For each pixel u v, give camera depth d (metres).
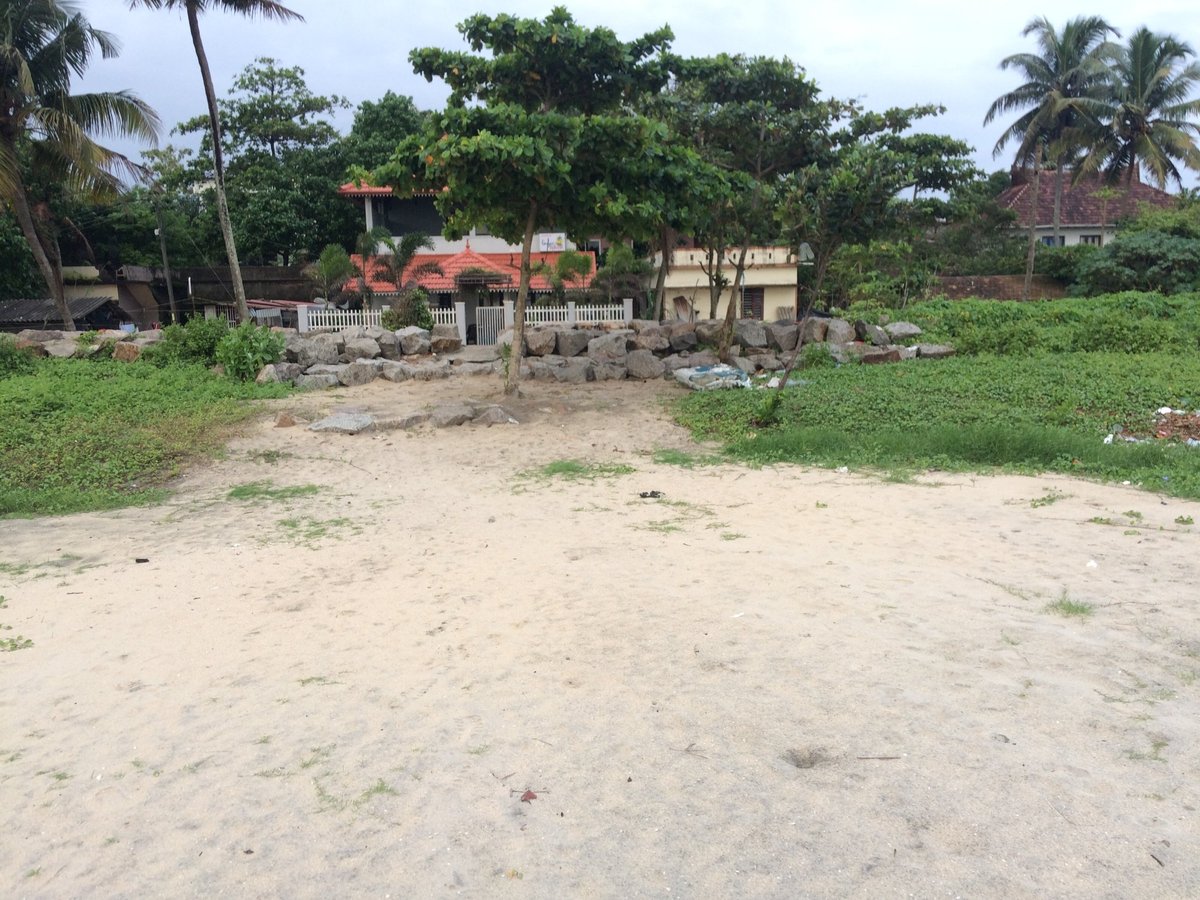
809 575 6.44
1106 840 3.15
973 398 14.02
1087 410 13.24
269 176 31.80
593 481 10.51
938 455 10.85
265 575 7.23
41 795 3.99
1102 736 3.87
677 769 3.81
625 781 3.75
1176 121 35.84
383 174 14.17
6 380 16.14
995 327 22.30
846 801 3.48
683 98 17.98
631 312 22.55
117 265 33.38
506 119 13.05
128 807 3.85
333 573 7.23
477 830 3.48
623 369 17.84
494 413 14.04
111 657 5.61
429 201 29.64
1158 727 3.92
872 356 18.83
